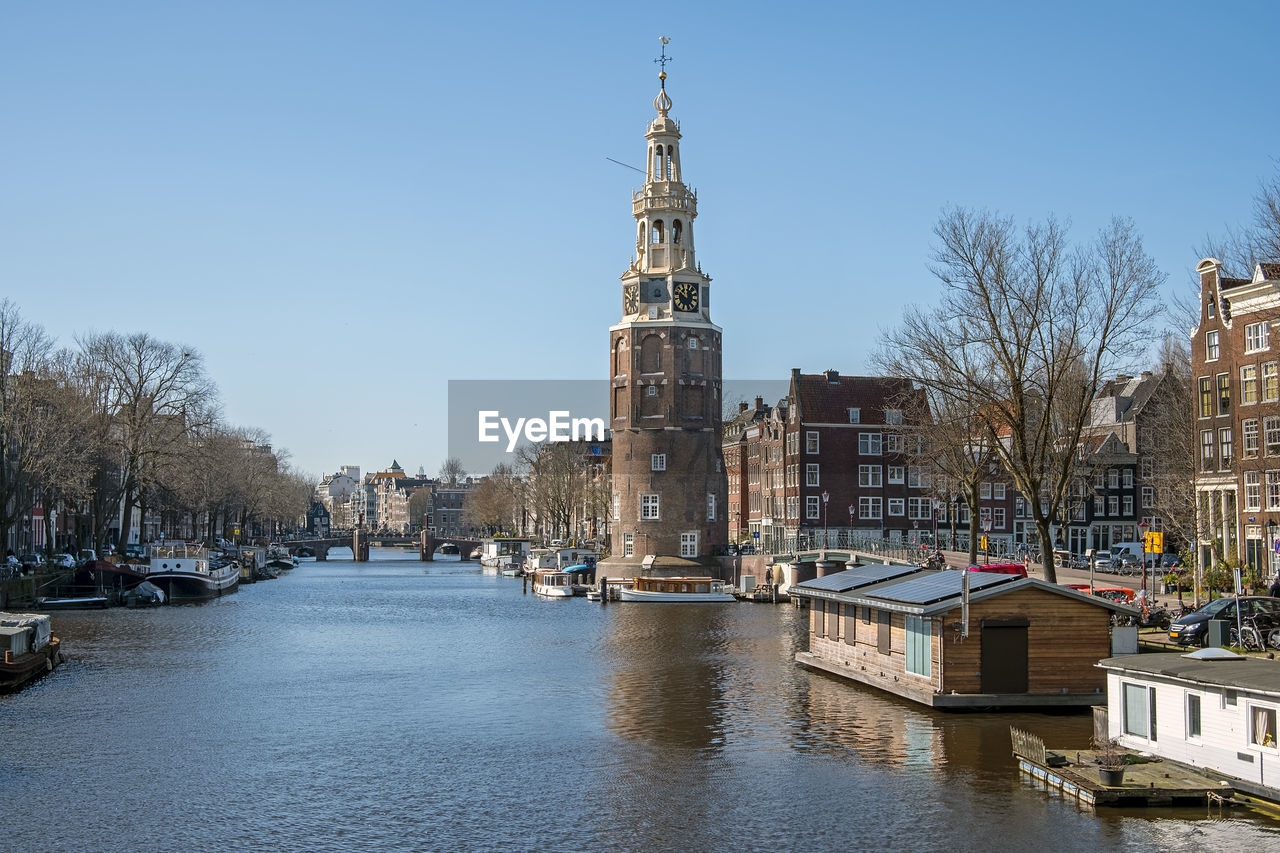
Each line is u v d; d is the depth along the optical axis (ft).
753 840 97.71
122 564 331.36
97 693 169.68
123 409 342.03
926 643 149.28
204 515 571.28
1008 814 102.17
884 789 111.34
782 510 436.76
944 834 97.55
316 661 208.13
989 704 143.02
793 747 130.21
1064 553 309.63
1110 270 192.54
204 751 131.85
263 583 491.72
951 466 253.24
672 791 113.09
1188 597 225.35
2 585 280.31
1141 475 381.19
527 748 132.87
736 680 180.75
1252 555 221.25
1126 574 274.16
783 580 362.53
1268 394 216.33
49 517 320.50
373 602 366.63
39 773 121.60
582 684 179.01
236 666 200.44
